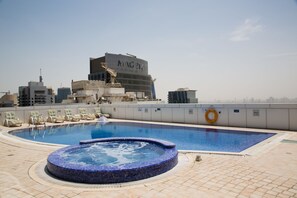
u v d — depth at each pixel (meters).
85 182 5.67
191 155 8.12
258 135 13.26
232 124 16.42
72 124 20.91
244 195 4.61
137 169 5.75
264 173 5.89
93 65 88.12
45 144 10.88
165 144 8.62
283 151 8.26
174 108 20.03
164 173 6.19
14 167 7.03
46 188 5.30
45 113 22.48
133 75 93.38
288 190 4.81
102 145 9.95
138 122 20.70
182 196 4.66
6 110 20.05
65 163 6.25
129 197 4.70
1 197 4.80
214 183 5.29
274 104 14.43
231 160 7.27
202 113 18.08
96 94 38.88
